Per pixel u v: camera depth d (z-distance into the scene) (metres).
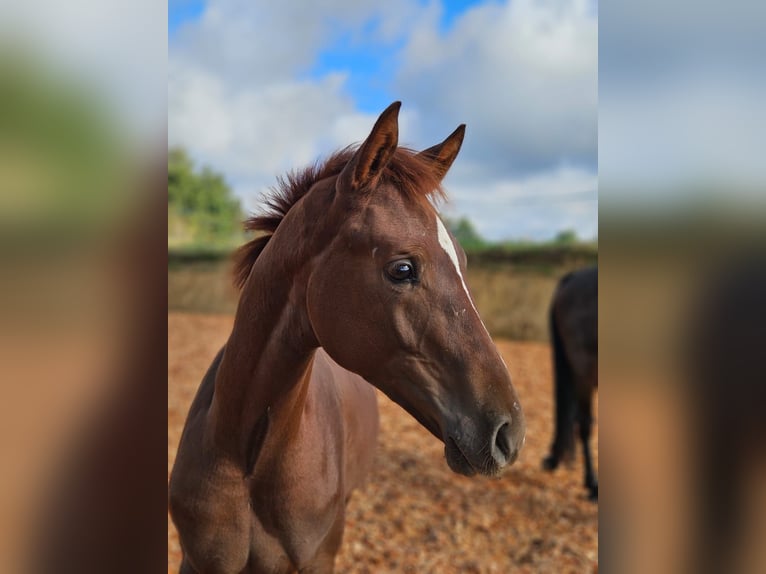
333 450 2.19
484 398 1.50
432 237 1.60
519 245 15.23
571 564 4.04
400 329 1.56
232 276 2.14
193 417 2.09
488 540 4.32
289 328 1.78
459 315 1.56
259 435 1.86
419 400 1.60
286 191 2.01
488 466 1.46
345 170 1.67
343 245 1.62
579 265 14.66
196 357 9.60
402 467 5.57
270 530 1.99
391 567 3.91
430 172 1.70
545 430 6.85
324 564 2.18
